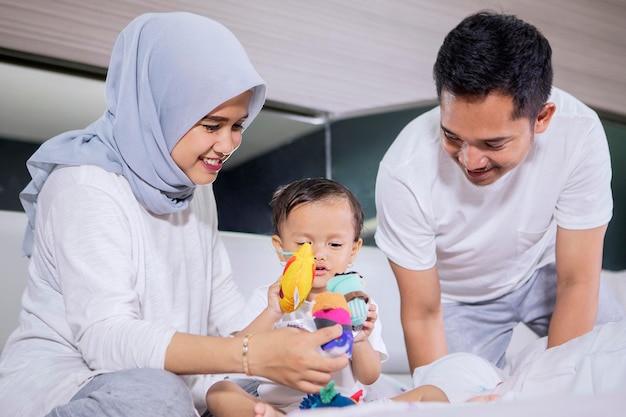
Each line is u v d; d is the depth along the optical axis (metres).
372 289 2.56
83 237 1.32
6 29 2.14
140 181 1.39
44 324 1.39
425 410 0.96
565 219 1.77
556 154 1.71
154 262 1.42
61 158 1.39
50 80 2.39
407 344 1.83
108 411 1.12
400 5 2.37
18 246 2.08
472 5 2.50
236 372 1.19
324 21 2.35
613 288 2.79
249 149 2.99
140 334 1.22
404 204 1.71
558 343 1.74
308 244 1.26
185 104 1.35
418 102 2.96
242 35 2.37
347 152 3.22
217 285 1.64
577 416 0.85
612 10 2.71
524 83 1.37
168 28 1.41
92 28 2.17
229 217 2.94
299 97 2.86
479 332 2.05
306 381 1.15
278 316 1.34
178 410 1.15
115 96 1.47
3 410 1.27
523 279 2.00
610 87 3.00
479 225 1.80
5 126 2.38
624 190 3.62
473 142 1.42
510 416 0.88
